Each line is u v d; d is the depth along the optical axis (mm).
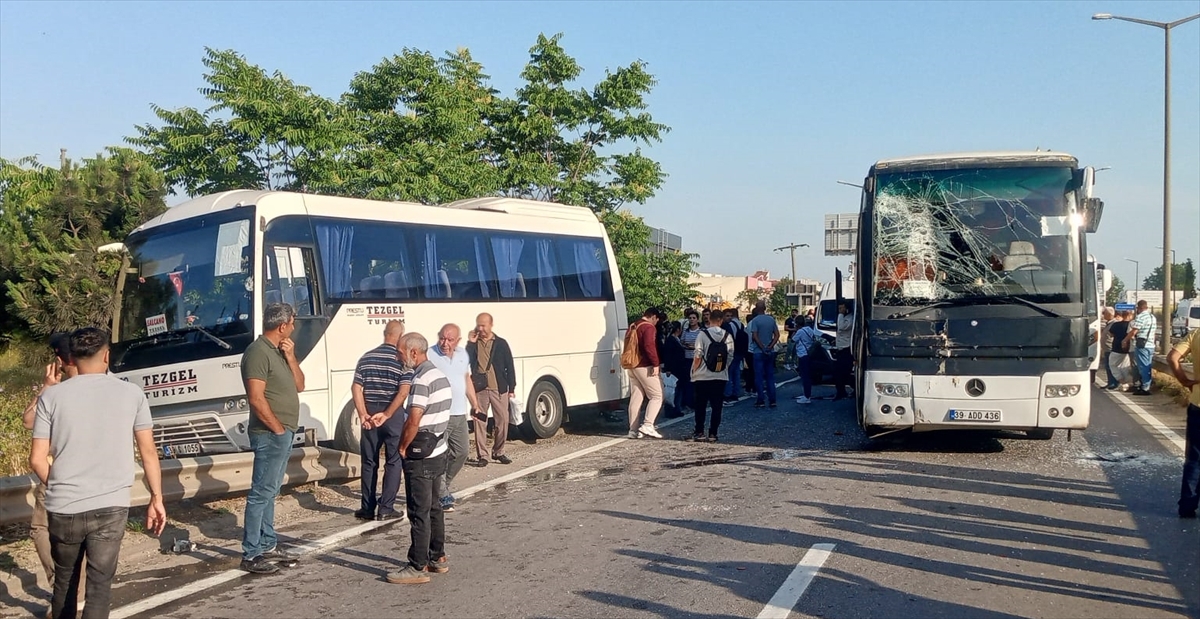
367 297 12484
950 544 7723
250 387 7453
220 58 21828
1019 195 11555
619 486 10664
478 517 9242
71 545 5410
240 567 7582
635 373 14914
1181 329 52375
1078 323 11211
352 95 24891
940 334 11484
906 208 11797
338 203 12469
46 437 5430
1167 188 29188
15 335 21328
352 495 10711
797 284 73188
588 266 16719
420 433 7027
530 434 14992
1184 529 8156
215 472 9586
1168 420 15625
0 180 22438
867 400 11789
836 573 6949
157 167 22062
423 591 6805
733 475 11086
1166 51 28875
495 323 14430
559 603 6410
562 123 25594
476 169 23672
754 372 18875
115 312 11836
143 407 5715
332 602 6594
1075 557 7324
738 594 6500
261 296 11172
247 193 11852
